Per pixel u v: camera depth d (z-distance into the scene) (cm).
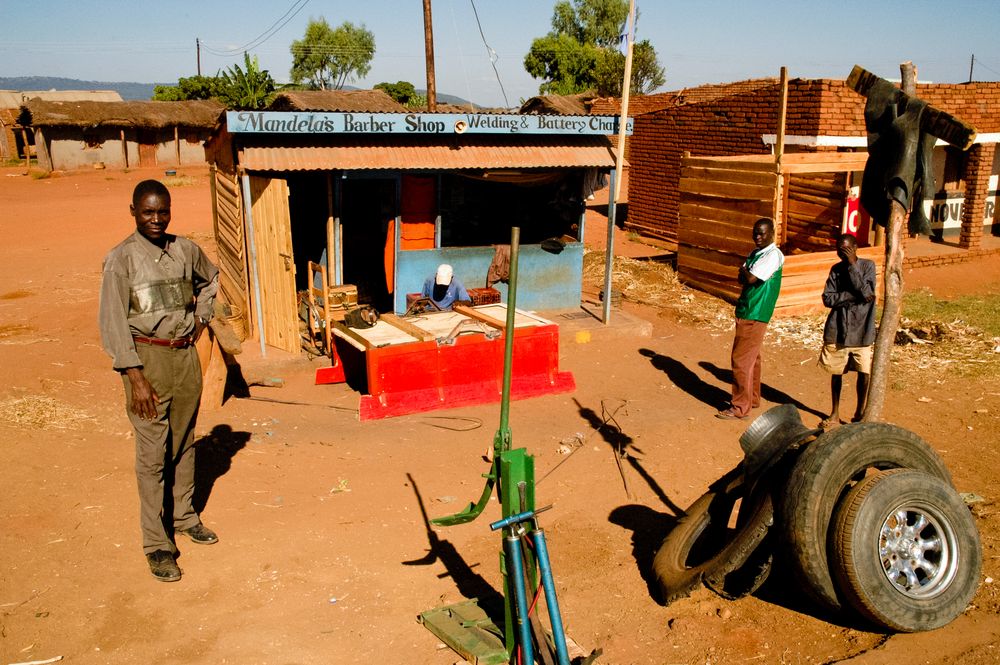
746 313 795
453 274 1037
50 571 483
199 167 4119
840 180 1425
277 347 948
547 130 1018
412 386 816
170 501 573
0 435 661
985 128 1686
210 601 468
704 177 1364
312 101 2434
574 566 526
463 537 560
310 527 564
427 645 431
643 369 986
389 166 940
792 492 434
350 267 1165
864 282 751
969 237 1723
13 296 1232
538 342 875
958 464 695
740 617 467
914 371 964
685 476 679
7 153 4247
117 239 1891
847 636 445
